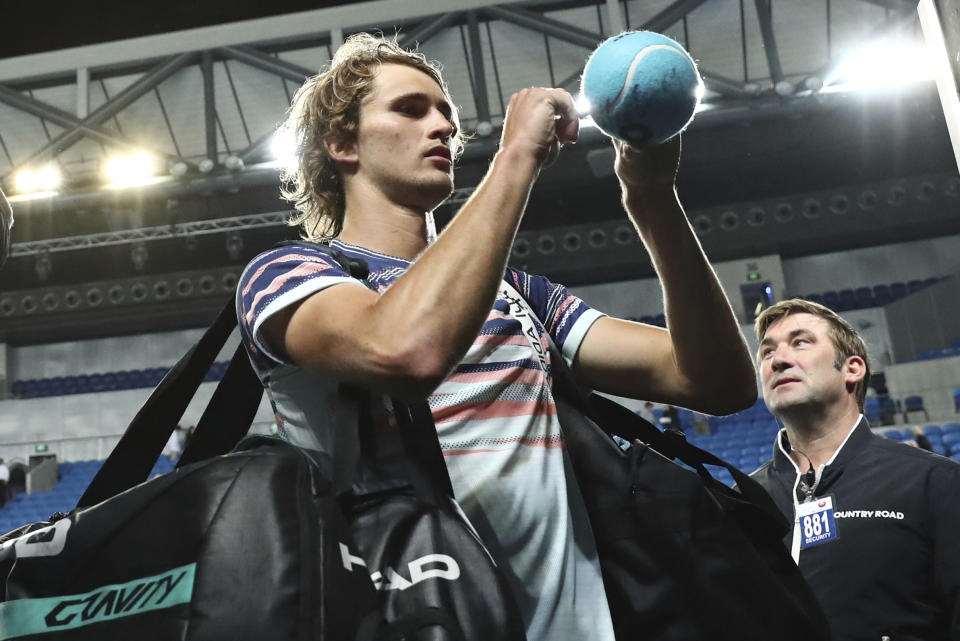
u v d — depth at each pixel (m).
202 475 0.88
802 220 18.27
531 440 1.12
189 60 14.51
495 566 0.90
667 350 1.27
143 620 0.82
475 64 14.38
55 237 17.06
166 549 0.85
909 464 2.34
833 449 2.52
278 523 0.83
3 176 14.90
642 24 14.41
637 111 1.02
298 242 1.08
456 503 0.97
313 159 1.33
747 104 14.86
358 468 0.95
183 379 1.15
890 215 18.09
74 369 20.19
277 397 1.07
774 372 2.59
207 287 18.97
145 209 16.69
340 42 13.62
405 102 1.23
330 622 0.78
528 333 1.19
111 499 0.91
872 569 2.25
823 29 15.52
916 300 17.70
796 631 1.09
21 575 0.87
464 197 15.55
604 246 18.36
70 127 14.50
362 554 0.88
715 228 18.39
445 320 0.89
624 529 1.13
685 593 1.09
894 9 14.11
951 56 1.77
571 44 15.26
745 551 1.11
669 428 1.25
